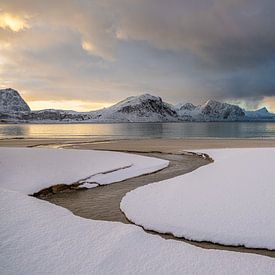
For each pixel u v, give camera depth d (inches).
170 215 363.3
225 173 516.4
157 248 259.4
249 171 499.8
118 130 3663.9
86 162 714.8
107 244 263.0
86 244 263.6
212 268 230.2
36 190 501.0
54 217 326.3
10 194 386.9
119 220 372.5
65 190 530.3
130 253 249.6
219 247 292.5
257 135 2438.5
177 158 925.8
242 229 314.8
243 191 408.2
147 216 368.2
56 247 258.7
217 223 331.0
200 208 372.8
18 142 1612.9
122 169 671.8
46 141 1688.0
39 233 284.5
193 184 475.2
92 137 2143.2
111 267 230.4
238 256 250.2
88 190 531.5
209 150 1021.2
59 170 615.2
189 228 327.0
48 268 229.8
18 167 624.1
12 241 268.2
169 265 233.5
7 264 235.0
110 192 513.0
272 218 329.1
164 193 448.1
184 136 2310.5
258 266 234.4
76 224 307.9
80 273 223.1
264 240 294.8
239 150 968.3
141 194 456.1
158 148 1216.8
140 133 2847.0
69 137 2143.2
